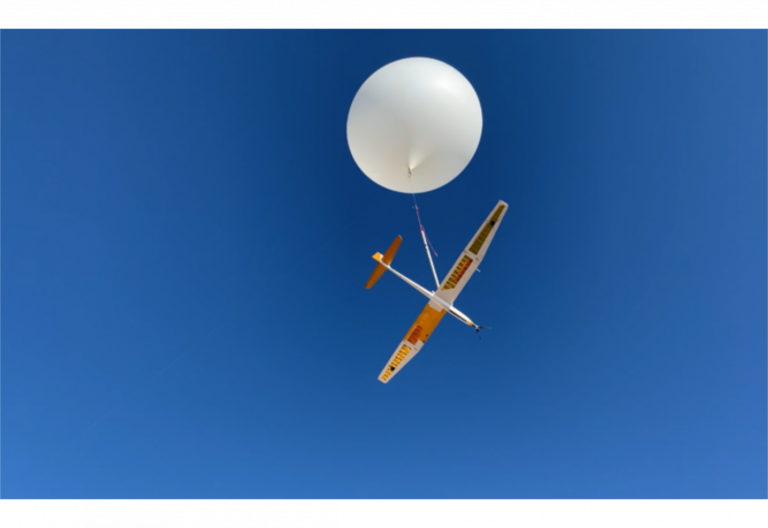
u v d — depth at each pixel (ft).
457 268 25.13
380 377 30.83
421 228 26.55
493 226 23.76
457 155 22.04
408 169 22.58
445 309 26.50
